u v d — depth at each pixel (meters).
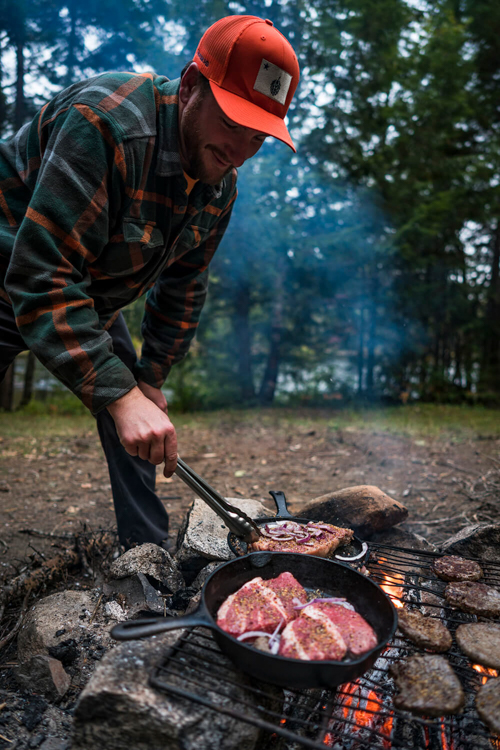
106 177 1.53
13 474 4.58
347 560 1.73
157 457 1.45
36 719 1.48
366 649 1.29
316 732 1.42
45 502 3.73
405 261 10.17
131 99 1.58
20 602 2.16
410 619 1.54
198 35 8.94
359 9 9.48
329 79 9.88
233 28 1.50
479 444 5.71
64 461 5.14
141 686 1.20
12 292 1.45
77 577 2.37
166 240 1.79
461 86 10.32
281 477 4.51
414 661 1.37
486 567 1.97
